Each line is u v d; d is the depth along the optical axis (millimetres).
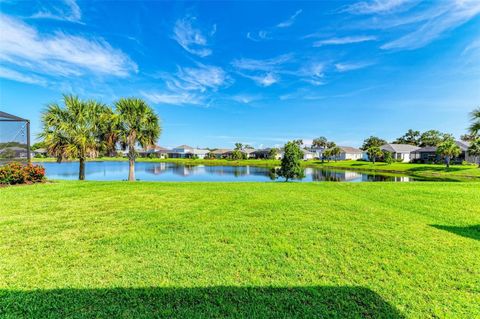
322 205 6492
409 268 3096
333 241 3959
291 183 11250
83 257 3285
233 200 6988
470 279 2861
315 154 77812
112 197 7164
